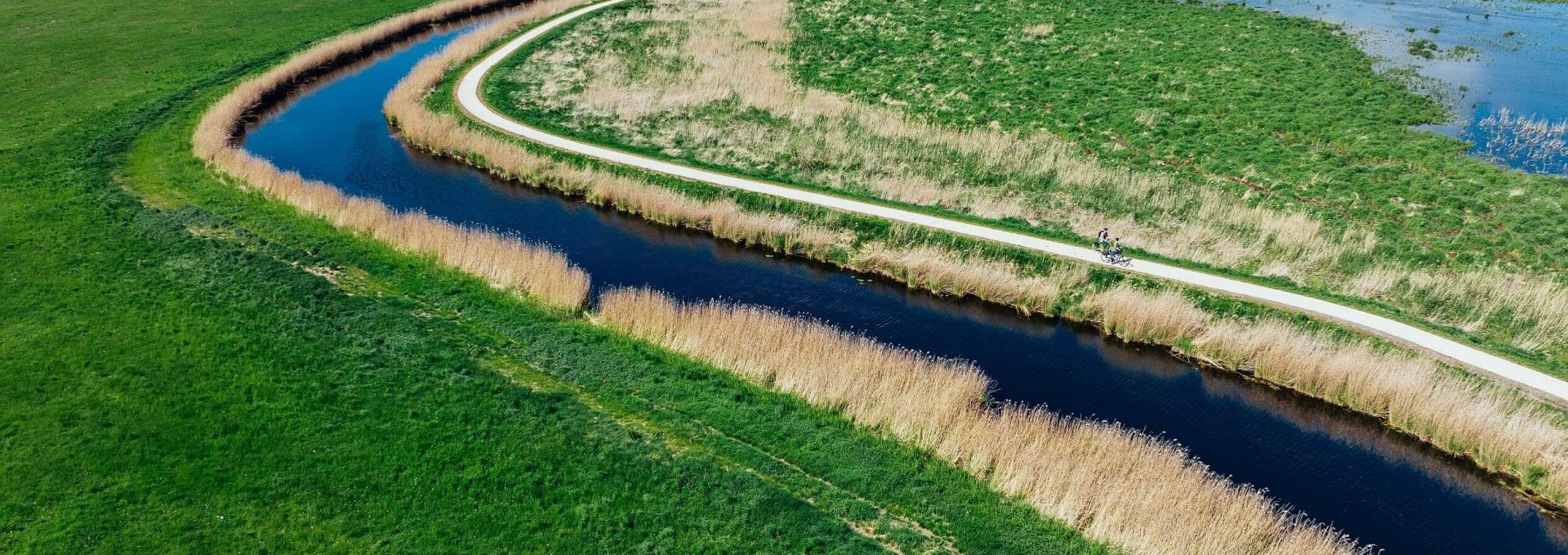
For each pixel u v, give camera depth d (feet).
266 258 126.00
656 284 126.41
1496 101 192.44
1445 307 114.32
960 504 82.94
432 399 96.78
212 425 92.02
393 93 202.18
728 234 140.67
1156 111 187.42
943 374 98.27
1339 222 138.41
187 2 280.92
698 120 187.42
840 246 134.82
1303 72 208.85
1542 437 87.97
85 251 126.31
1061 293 120.37
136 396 96.02
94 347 104.01
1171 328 111.04
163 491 83.20
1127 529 78.18
